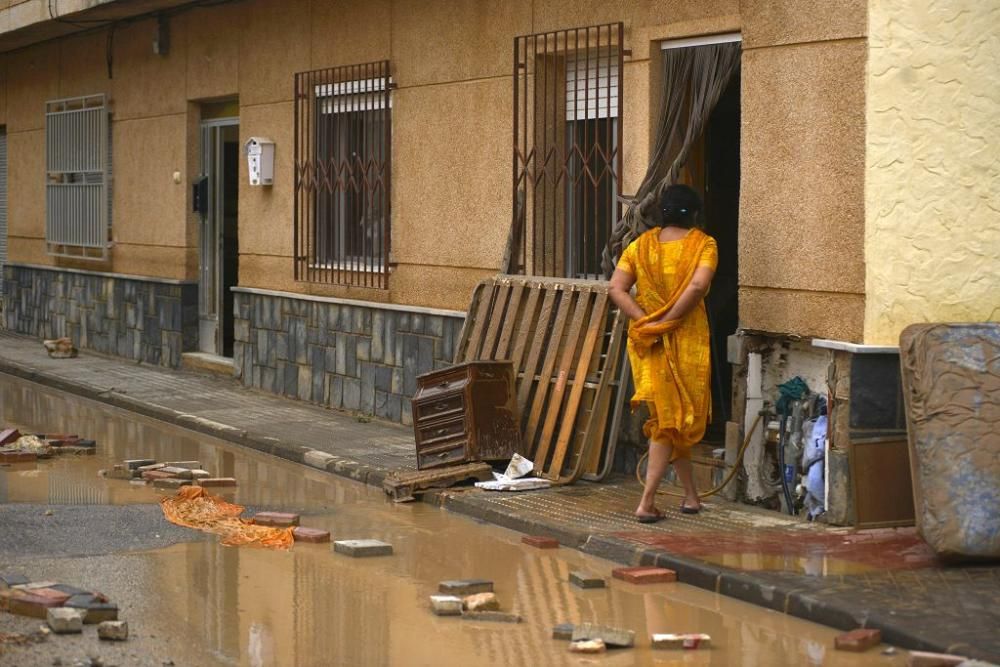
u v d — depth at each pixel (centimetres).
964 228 981
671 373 1016
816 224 1023
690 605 858
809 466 1030
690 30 1157
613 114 1259
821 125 1018
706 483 1133
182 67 2002
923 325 939
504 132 1375
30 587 850
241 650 759
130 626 799
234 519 1103
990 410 902
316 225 1675
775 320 1058
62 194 2397
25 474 1298
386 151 1538
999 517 874
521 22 1348
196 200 2019
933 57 973
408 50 1510
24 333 2600
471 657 753
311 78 1677
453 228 1449
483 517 1109
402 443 1427
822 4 1014
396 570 950
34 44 2481
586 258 1248
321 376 1681
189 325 2050
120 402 1772
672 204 1029
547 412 1217
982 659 704
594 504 1106
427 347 1486
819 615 809
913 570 878
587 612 845
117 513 1114
